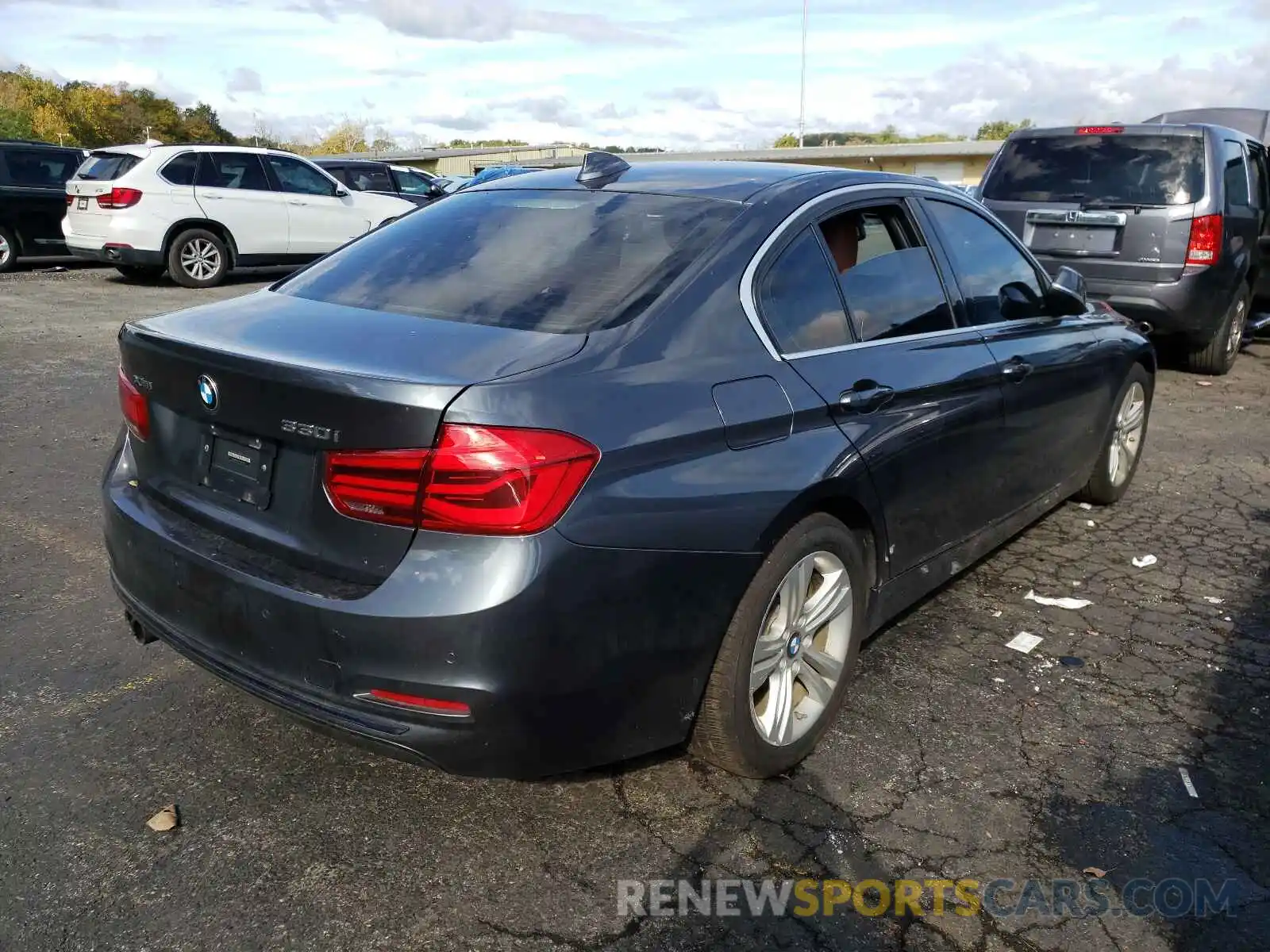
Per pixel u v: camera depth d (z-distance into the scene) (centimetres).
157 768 293
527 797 285
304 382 237
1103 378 485
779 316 299
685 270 284
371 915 240
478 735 232
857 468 301
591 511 234
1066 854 268
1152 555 479
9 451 584
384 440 229
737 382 274
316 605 235
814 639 308
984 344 383
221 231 1352
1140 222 792
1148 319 804
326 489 240
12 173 1464
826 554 299
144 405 289
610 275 286
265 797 282
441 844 265
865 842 270
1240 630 403
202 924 235
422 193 1938
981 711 337
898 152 3769
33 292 1238
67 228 1351
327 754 303
